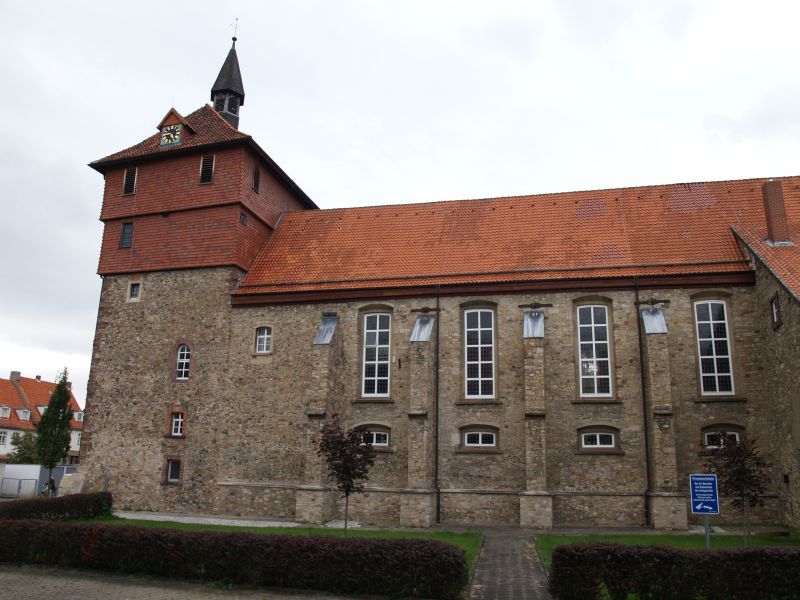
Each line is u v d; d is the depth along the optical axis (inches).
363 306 1330.0
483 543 965.8
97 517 1186.6
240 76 1771.7
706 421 1139.9
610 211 1384.1
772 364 1088.2
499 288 1263.5
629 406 1168.8
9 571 797.2
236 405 1348.4
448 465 1218.0
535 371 1160.8
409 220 1503.4
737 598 595.5
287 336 1354.6
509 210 1455.5
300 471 1280.8
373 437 1270.9
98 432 1423.5
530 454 1133.1
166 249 1480.1
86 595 692.1
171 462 1365.7
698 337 1181.1
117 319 1480.1
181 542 756.0
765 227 1263.5
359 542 706.8
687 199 1368.1
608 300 1226.0
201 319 1413.6
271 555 718.5
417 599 665.6
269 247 1521.9
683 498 1061.8
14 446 3090.6
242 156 1466.5
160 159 1541.6
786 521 1038.4
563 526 1130.7
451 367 1258.6
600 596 613.6
